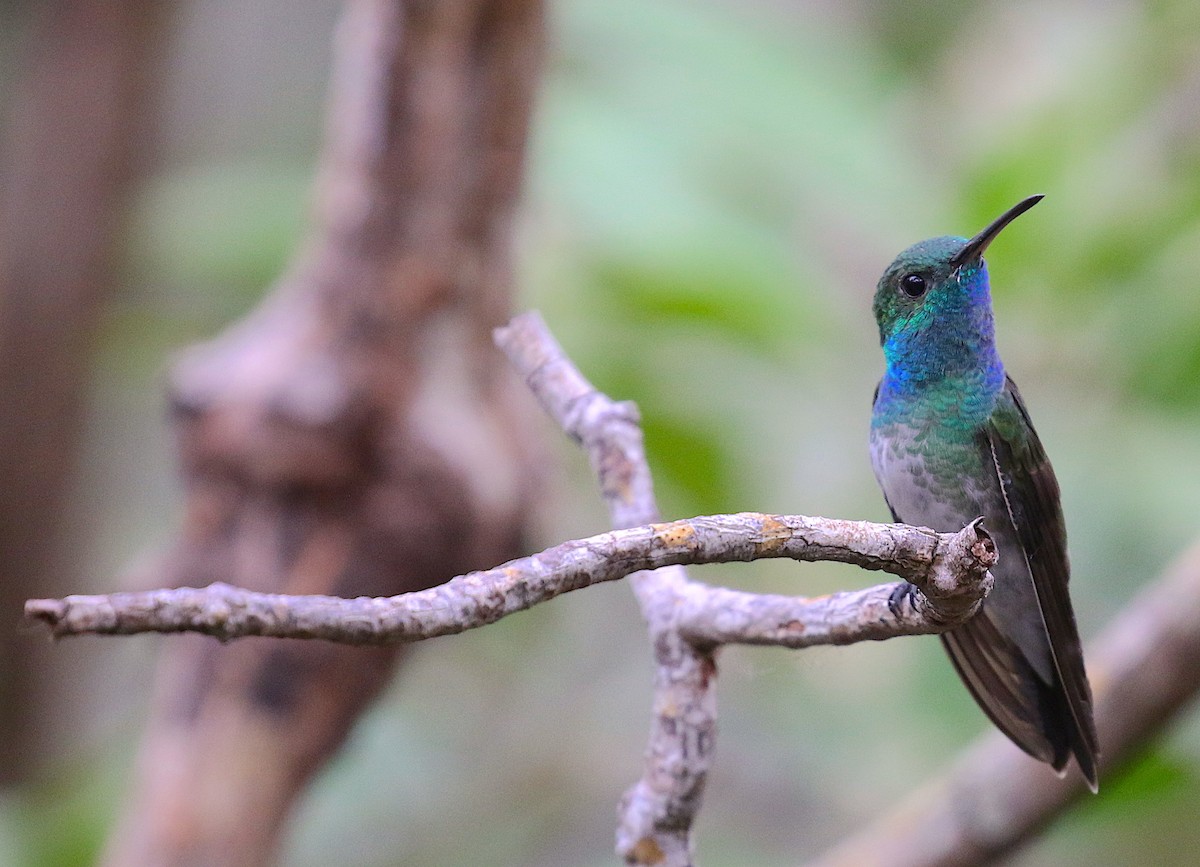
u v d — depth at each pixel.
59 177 10.18
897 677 10.37
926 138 11.49
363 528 6.89
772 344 8.92
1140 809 8.43
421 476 6.91
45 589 10.50
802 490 10.41
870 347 10.71
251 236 9.61
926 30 13.18
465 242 7.00
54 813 9.91
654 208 9.00
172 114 13.01
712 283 8.74
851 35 12.45
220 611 3.10
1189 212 9.01
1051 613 6.91
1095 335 9.18
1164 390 9.08
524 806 11.27
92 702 11.52
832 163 10.14
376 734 11.01
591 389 5.93
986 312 7.26
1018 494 7.13
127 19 10.27
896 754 10.85
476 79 6.93
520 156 7.07
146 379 10.59
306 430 6.82
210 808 6.82
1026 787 7.29
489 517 7.02
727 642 5.01
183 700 6.95
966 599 4.31
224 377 6.99
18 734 10.69
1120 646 7.37
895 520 7.57
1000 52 11.62
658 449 9.09
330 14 14.48
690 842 5.23
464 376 7.09
